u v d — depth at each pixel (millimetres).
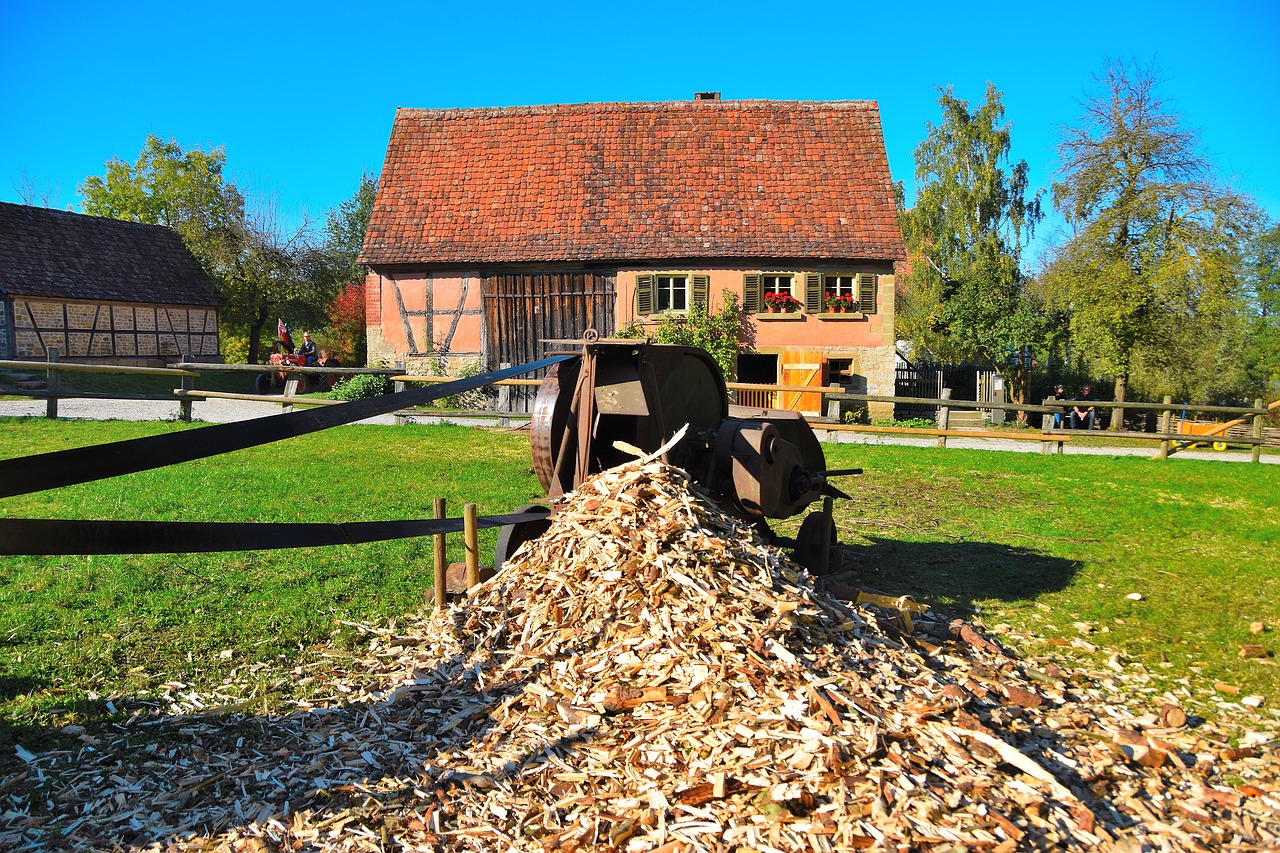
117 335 29141
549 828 3035
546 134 23562
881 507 9812
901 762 3256
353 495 9031
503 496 9320
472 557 5066
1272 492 11539
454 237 21875
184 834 3047
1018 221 39094
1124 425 25594
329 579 5977
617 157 22922
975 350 27656
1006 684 4289
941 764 3311
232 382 26953
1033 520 9211
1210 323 25312
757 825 2928
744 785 3117
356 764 3473
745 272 21234
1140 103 24562
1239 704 4543
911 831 2904
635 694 3650
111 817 3145
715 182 22281
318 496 8898
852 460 13773
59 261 28141
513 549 5320
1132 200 24562
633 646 3908
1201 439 15781
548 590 4391
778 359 21391
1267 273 34812
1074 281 25344
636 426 5441
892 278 21234
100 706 4035
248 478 9859
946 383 27875
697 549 4344
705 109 23688
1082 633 5582
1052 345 29578
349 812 3150
